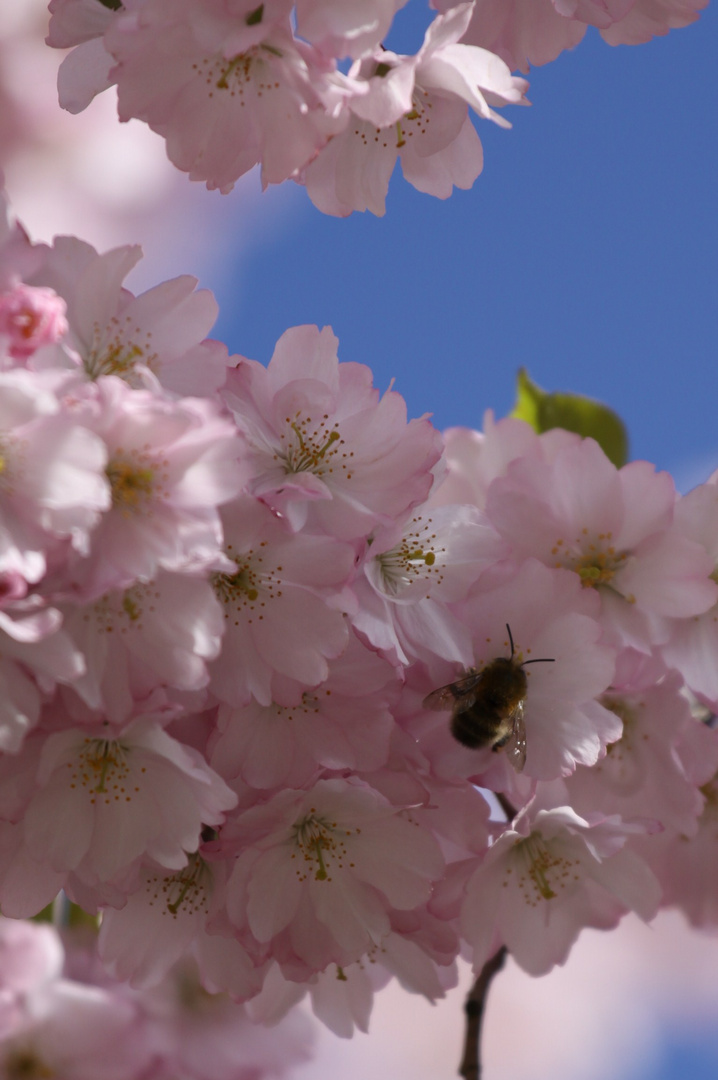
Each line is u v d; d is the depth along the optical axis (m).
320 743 0.65
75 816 0.65
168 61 0.64
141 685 0.63
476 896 0.68
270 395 0.66
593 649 0.67
